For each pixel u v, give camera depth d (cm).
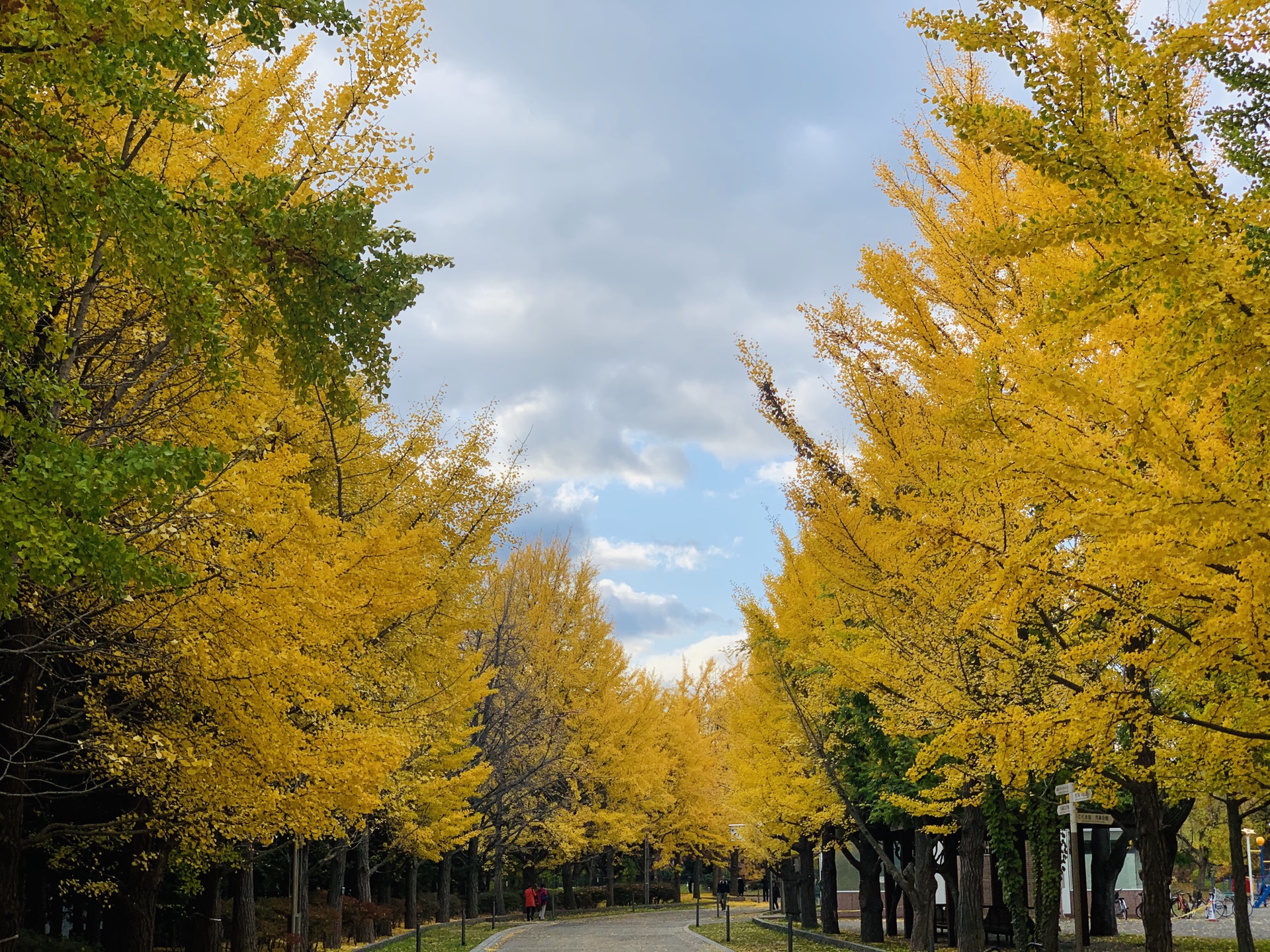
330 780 815
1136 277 435
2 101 483
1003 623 651
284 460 799
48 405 518
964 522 739
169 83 743
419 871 3525
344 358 682
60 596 717
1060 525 592
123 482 450
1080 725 637
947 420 580
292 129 798
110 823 855
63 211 497
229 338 624
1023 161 477
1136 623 619
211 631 754
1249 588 505
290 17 591
